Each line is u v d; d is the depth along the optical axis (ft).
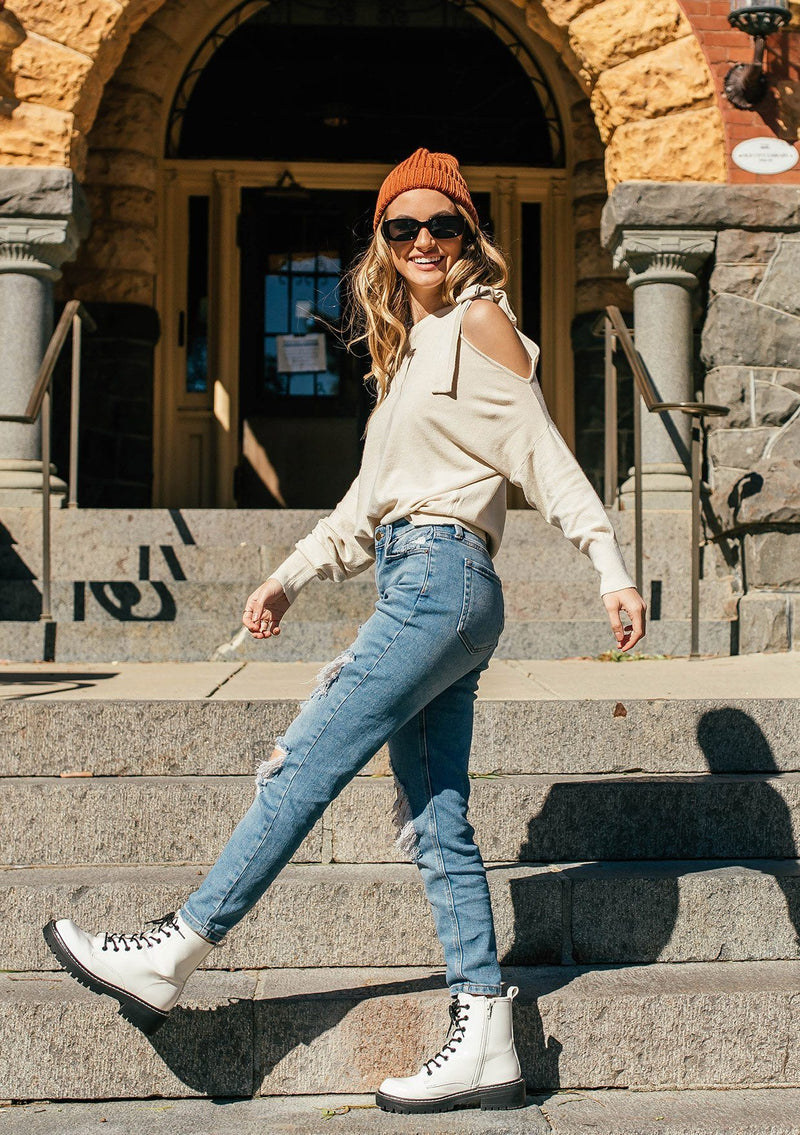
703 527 20.03
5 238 19.97
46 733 9.78
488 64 29.32
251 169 28.66
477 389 7.09
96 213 26.86
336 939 8.48
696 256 20.42
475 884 7.40
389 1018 7.68
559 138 29.14
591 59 20.47
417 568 7.02
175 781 9.48
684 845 9.37
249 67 28.96
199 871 8.91
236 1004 7.68
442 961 8.52
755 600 17.60
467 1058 7.20
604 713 10.11
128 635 16.39
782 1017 7.87
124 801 9.11
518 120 29.30
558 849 9.28
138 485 27.09
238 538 19.16
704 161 20.29
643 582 17.80
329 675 7.13
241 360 28.78
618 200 20.25
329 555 8.07
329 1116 7.31
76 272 26.81
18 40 19.98
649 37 20.31
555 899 8.54
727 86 20.24
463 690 7.59
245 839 7.16
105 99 26.94
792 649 17.61
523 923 8.52
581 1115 7.26
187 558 18.34
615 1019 7.77
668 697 11.39
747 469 19.65
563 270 28.78
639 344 20.84
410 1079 7.31
